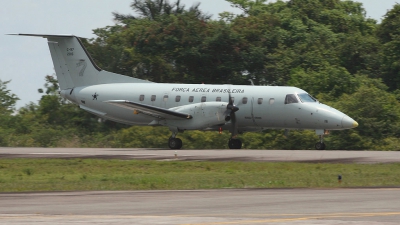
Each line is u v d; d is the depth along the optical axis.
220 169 70.12
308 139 119.31
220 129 101.12
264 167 70.38
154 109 99.38
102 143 130.50
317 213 37.06
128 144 128.25
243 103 101.00
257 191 49.28
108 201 43.53
